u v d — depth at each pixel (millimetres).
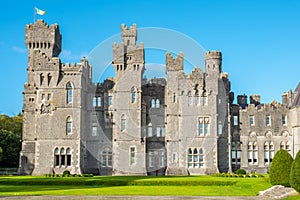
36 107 68500
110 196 36062
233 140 75438
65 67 68938
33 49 74312
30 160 69875
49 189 42844
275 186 40938
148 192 39438
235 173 67438
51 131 67625
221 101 73750
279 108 76562
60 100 68250
